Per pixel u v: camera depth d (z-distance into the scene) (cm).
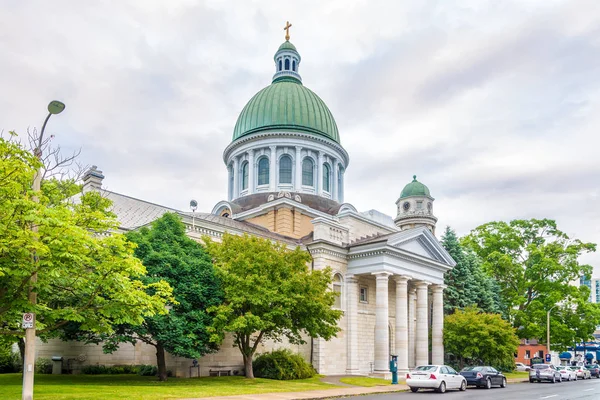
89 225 1902
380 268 4200
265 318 2984
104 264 1870
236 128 6153
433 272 4875
